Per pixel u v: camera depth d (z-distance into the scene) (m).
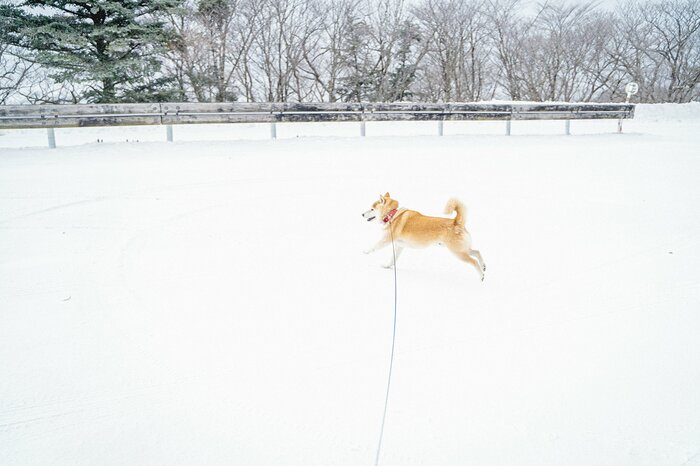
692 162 9.98
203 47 18.86
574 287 4.64
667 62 29.28
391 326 3.91
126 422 2.79
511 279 4.84
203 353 3.47
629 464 2.52
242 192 7.50
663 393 3.06
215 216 6.45
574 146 11.63
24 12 15.23
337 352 3.52
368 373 3.28
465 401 3.00
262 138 12.11
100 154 9.65
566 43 26.94
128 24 15.84
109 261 5.01
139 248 5.36
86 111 10.37
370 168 9.07
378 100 22.88
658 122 16.70
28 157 9.26
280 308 4.17
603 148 11.44
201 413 2.88
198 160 9.35
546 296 4.46
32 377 3.17
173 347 3.54
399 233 5.03
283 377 3.22
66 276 4.64
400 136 12.33
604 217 6.68
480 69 27.34
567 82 27.97
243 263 5.09
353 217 6.61
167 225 6.07
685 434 2.72
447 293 4.53
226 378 3.20
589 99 28.94
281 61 21.80
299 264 5.12
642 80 28.81
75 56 15.44
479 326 3.92
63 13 15.92
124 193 7.22
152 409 2.91
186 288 4.48
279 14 20.20
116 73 16.03
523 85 27.72
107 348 3.51
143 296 4.30
